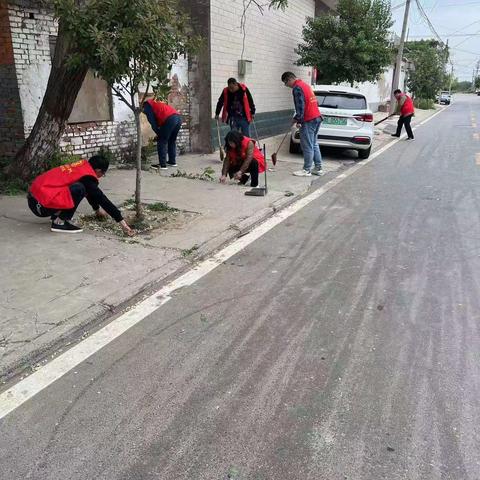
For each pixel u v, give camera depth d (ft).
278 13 47.70
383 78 104.68
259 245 18.56
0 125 25.86
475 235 19.95
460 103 189.98
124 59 15.85
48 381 10.18
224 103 32.50
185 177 28.63
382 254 17.69
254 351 11.37
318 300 13.99
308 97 29.58
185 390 9.93
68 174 17.57
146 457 8.18
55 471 7.86
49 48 26.00
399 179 31.30
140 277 14.80
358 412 9.33
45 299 13.14
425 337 12.05
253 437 8.66
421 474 7.88
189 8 35.12
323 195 26.68
